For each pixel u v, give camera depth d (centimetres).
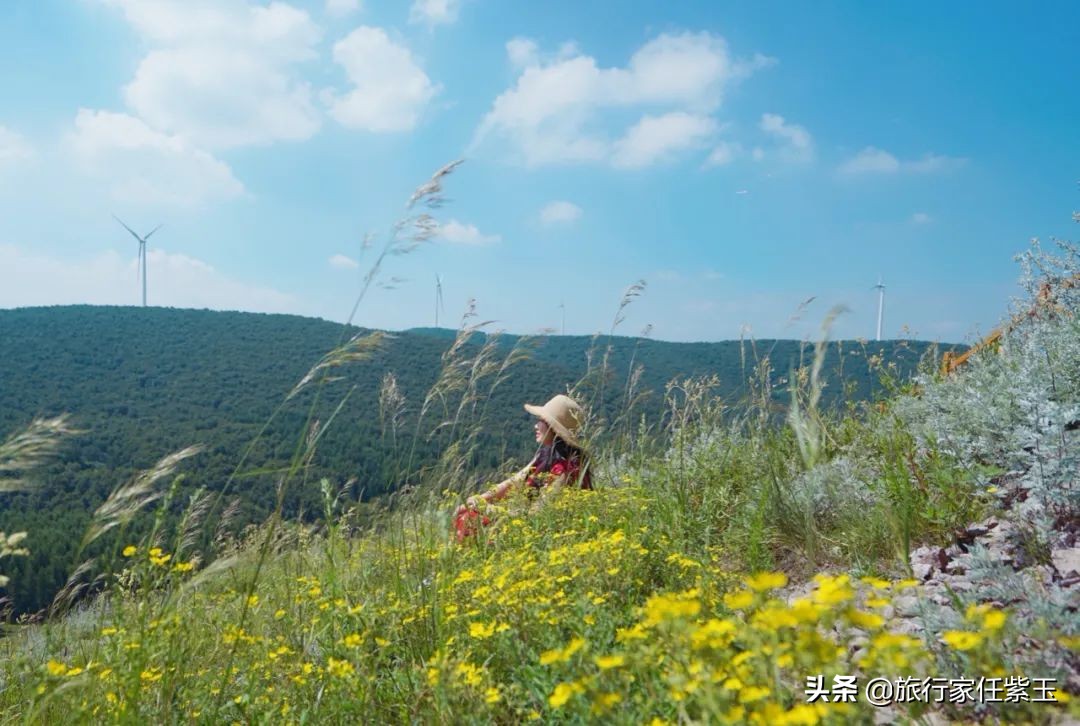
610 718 207
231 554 335
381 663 317
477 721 238
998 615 183
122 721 255
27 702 292
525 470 561
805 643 173
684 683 187
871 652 185
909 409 514
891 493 384
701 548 416
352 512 426
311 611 370
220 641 338
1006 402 415
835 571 375
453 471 445
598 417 571
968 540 347
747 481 503
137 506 300
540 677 251
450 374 458
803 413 294
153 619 296
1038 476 348
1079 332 450
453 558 376
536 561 393
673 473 538
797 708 166
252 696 296
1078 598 262
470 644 298
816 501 427
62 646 340
